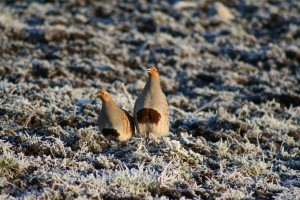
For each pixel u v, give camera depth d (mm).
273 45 39375
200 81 33562
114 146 19953
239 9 50125
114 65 34250
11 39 36688
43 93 25469
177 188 16734
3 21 39406
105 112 19109
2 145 18281
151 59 36219
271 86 32875
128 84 31203
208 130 22797
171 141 19766
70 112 23016
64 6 47406
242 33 43000
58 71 31047
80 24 42656
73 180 16234
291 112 26984
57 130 20641
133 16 44875
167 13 47125
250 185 17516
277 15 47688
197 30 43312
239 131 22891
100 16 45781
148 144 20031
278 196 16516
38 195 15375
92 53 35562
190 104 28344
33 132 20734
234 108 27625
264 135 22875
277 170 19391
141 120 19344
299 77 34656
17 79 29297
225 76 33750
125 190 15984
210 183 17469
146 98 19281
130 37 40312
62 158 18531
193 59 36938
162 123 19453
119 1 50125
